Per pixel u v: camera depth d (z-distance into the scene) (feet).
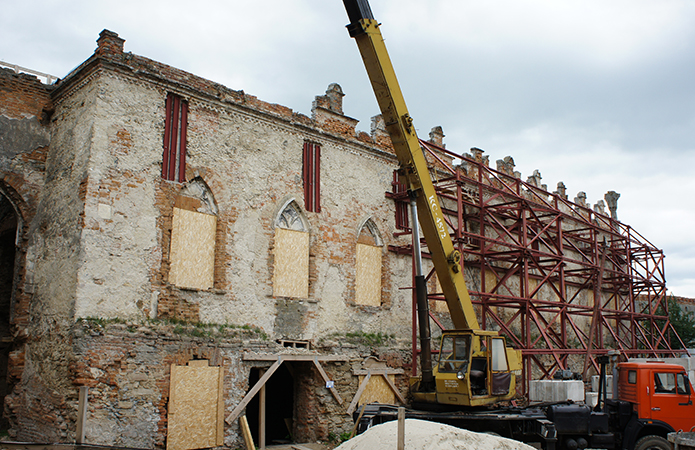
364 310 64.28
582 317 102.58
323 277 60.85
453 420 44.14
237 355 51.72
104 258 46.26
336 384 58.08
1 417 58.59
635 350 85.15
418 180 46.80
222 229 53.52
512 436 43.45
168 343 47.78
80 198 46.91
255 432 60.85
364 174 67.67
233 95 56.39
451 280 48.08
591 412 45.16
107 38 49.24
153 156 50.42
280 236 58.18
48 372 46.60
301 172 60.95
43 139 54.34
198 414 48.39
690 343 109.60
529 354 63.52
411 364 66.54
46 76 56.39
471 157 84.02
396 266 69.36
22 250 52.42
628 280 91.97
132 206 48.47
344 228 63.98
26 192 52.70
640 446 44.73
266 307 55.31
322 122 63.98
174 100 52.85
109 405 43.93
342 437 55.67
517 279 87.81
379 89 44.60
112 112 48.73
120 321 46.03
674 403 45.39
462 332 46.29
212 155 54.13
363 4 42.91
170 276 49.96
